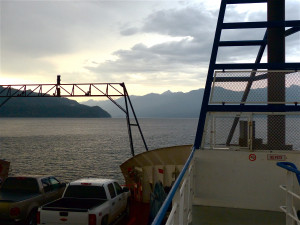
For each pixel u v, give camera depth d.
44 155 69.56
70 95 32.56
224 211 5.91
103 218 8.88
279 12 7.14
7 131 175.25
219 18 6.69
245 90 6.38
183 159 14.32
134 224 10.52
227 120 6.39
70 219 8.26
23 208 9.48
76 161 60.47
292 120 6.20
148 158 14.66
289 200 4.50
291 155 6.04
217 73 6.48
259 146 6.22
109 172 48.28
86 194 9.63
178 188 3.09
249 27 6.60
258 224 5.26
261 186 6.07
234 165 6.19
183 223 3.76
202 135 6.41
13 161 59.31
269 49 7.39
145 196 13.36
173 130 193.00
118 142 104.50
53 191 11.39
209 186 6.23
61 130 193.88
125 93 29.95
